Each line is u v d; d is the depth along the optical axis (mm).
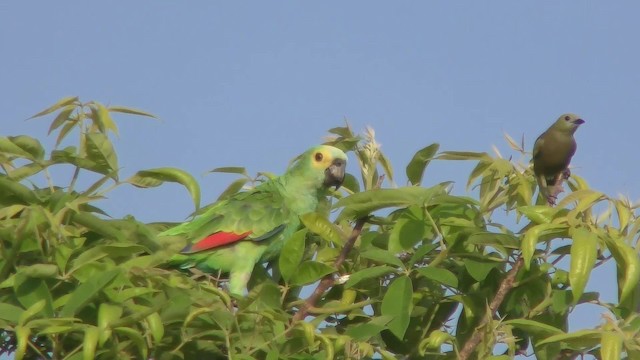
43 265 7195
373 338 8602
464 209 9070
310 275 8422
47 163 8586
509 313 8930
